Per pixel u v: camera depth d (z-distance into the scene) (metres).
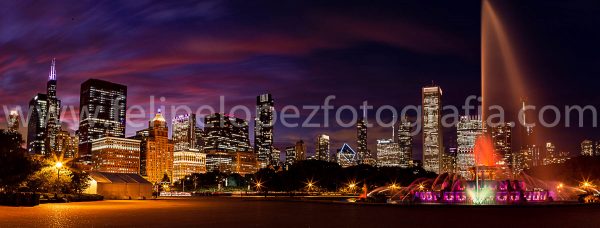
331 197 164.75
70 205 97.19
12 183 114.88
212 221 61.00
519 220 61.53
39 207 87.69
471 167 116.44
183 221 60.88
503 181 106.88
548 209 82.75
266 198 156.88
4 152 113.44
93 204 104.19
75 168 159.50
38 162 135.62
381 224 56.53
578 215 69.62
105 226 53.94
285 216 68.94
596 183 197.12
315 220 62.00
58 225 54.25
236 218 65.69
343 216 68.38
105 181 154.12
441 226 54.22
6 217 64.06
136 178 165.75
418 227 53.12
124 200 137.75
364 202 107.62
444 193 105.25
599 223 57.91
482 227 53.34
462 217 66.31
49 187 130.12
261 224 56.88
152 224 56.88
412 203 97.56
